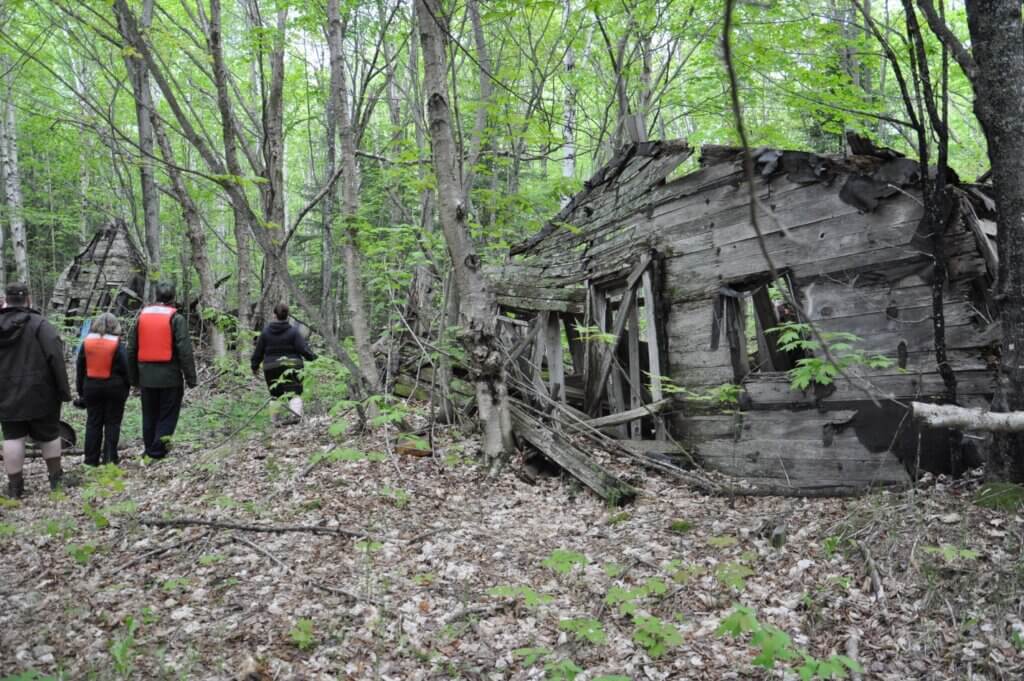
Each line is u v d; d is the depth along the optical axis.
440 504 6.08
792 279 6.39
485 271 9.71
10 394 6.32
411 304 9.91
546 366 10.21
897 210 5.62
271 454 7.32
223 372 10.96
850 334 5.41
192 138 6.43
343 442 7.36
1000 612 3.62
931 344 5.45
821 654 3.56
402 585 4.38
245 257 12.72
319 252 19.73
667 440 7.62
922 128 5.09
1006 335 4.75
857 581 4.18
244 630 3.81
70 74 16.30
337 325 18.89
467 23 12.47
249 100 16.28
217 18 6.48
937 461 5.39
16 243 19.38
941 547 4.17
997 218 4.77
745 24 8.98
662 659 3.54
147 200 13.21
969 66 4.70
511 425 7.13
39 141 15.89
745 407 6.81
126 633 3.68
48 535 5.22
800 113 10.36
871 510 5.01
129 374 7.67
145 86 11.89
